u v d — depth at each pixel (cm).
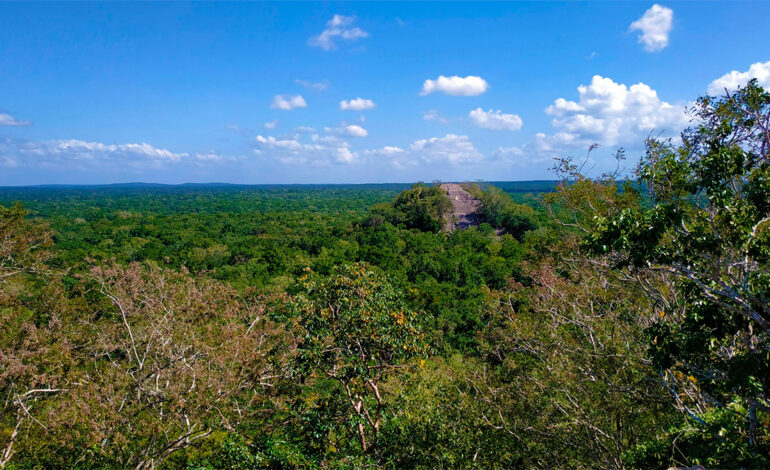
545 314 1321
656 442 848
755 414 641
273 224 8062
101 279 1333
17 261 1705
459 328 2527
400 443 999
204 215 10094
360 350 1049
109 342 1310
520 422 958
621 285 1260
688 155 745
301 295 1105
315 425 1052
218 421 1077
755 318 570
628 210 618
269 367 1138
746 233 585
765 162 633
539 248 1839
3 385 1066
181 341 1196
